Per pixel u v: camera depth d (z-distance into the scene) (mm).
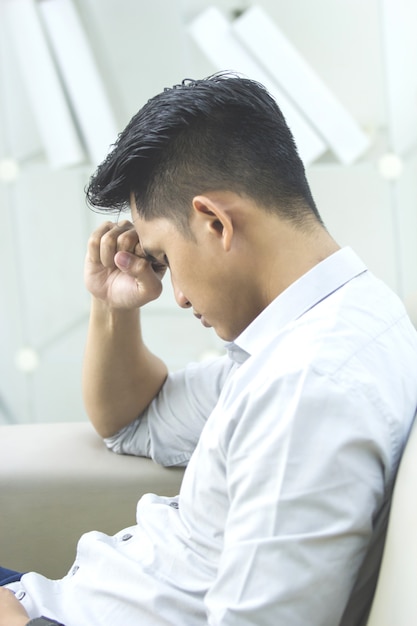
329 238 802
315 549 647
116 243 1068
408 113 1746
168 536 864
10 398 2207
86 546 925
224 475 760
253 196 769
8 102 1964
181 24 1917
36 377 2156
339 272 774
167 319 2162
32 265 2068
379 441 673
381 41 1902
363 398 677
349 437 658
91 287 1106
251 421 693
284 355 713
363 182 2023
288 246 773
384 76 1912
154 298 1062
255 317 802
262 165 771
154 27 1933
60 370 2152
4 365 2195
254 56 1732
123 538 936
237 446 702
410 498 642
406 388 736
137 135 798
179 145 784
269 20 1711
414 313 1018
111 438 1145
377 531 730
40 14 1769
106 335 1122
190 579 816
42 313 2109
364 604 768
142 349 1146
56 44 1773
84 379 1149
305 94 1731
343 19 1921
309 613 653
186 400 1111
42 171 1906
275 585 648
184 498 836
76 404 2166
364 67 1940
